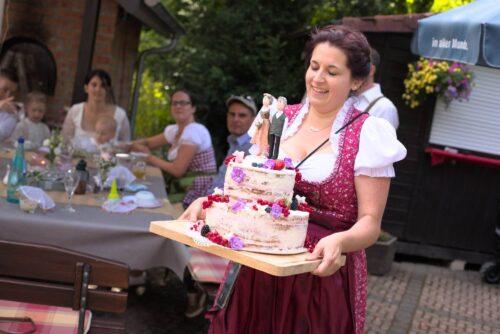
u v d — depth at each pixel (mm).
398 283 6914
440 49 4688
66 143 5430
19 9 8523
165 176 6871
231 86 10141
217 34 10586
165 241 3566
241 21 10086
